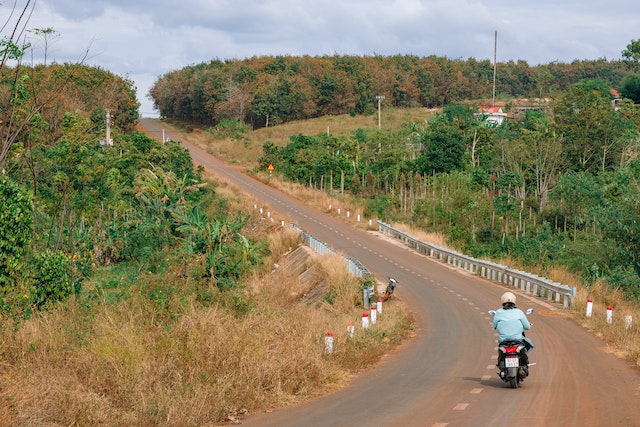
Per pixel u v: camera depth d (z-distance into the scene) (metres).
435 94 185.50
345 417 10.86
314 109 155.00
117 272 36.97
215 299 20.56
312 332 17.56
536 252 49.81
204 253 33.59
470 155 88.69
